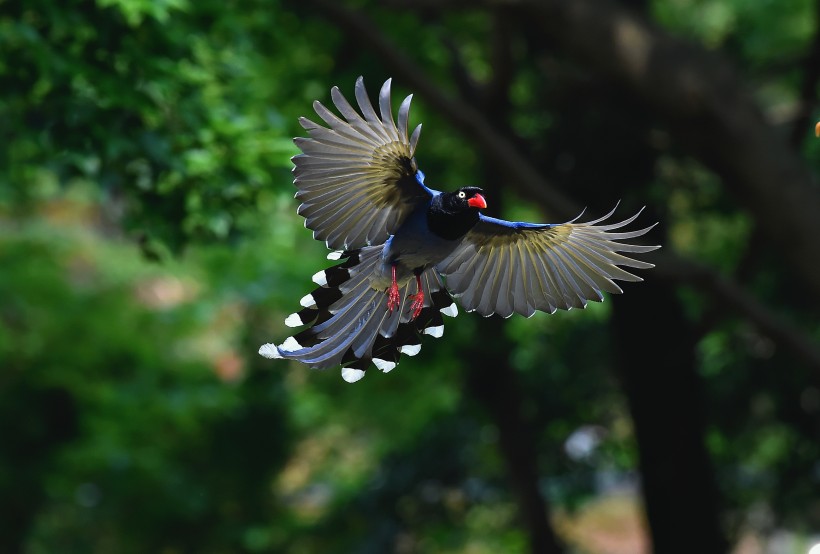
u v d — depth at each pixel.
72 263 22.23
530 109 17.16
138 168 10.14
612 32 13.95
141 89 9.95
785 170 13.52
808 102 15.15
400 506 21.28
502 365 18.16
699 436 16.59
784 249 13.73
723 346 18.81
